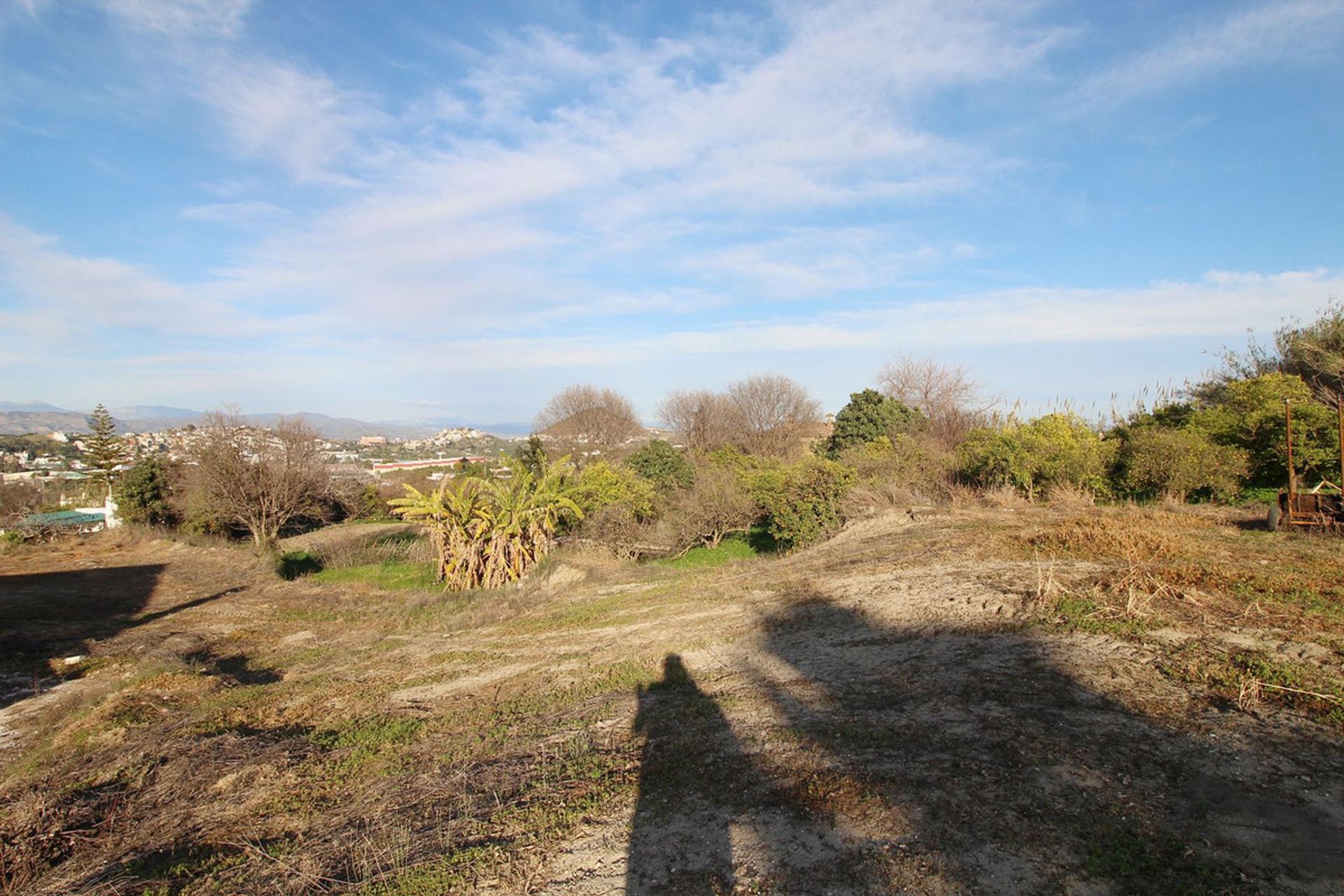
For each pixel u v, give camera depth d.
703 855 3.46
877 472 17.72
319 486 27.62
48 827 4.90
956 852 3.18
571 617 10.02
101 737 6.69
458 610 12.15
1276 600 5.92
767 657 6.82
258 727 6.75
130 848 4.51
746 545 18.11
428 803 4.62
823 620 7.70
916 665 5.71
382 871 3.75
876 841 3.35
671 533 17.11
